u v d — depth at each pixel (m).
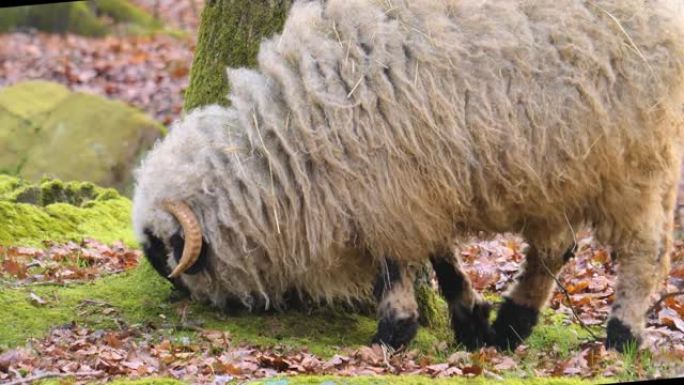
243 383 9.57
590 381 10.23
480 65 10.93
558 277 14.55
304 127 10.98
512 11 11.02
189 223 11.36
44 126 21.67
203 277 11.96
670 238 12.00
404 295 11.51
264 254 11.68
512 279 15.24
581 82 10.91
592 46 10.94
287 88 11.12
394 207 11.07
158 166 11.63
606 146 11.08
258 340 11.62
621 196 11.40
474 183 11.15
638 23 11.05
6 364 10.52
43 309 12.12
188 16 38.97
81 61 32.47
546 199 11.28
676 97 11.23
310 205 11.18
